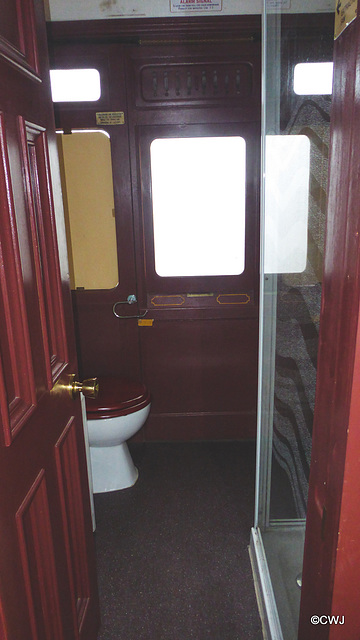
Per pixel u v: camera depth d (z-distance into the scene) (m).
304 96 1.18
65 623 1.20
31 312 0.98
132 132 2.41
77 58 2.32
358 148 0.60
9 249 0.87
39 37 1.06
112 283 2.61
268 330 1.65
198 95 2.37
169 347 2.68
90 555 1.47
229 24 2.23
